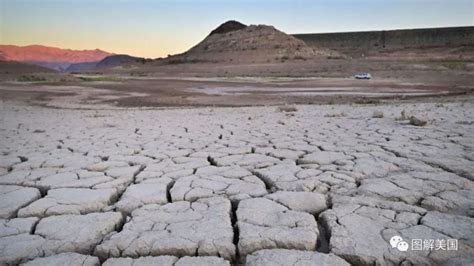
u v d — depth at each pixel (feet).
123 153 19.02
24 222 10.06
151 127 29.60
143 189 12.62
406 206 10.23
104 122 34.96
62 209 10.96
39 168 16.30
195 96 69.05
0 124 34.45
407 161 15.37
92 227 9.62
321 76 119.24
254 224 9.33
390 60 195.42
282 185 12.72
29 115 44.11
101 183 13.58
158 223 9.62
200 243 8.43
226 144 20.89
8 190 13.00
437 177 12.94
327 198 11.37
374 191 11.60
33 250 8.54
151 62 348.59
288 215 9.89
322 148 18.72
